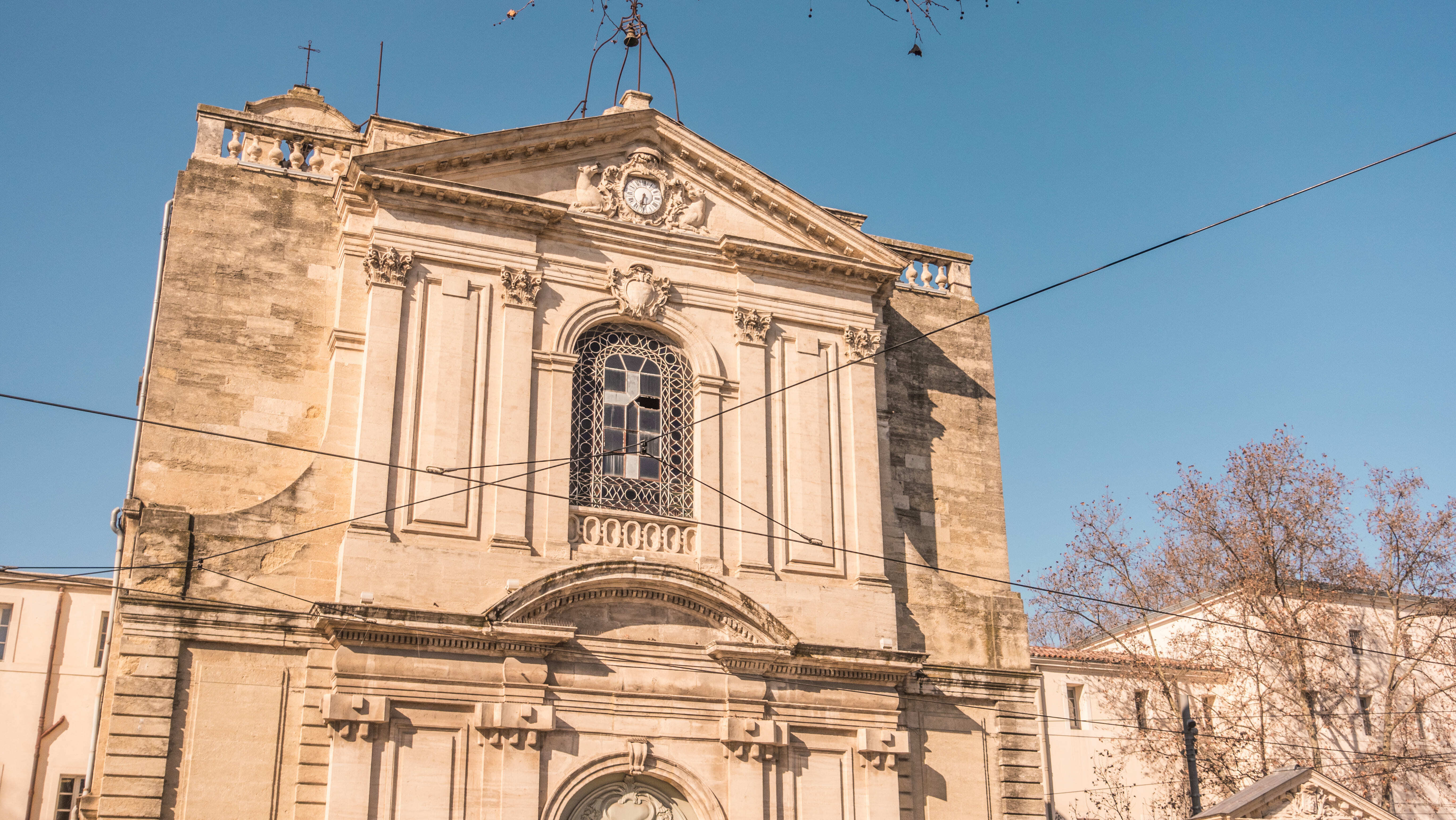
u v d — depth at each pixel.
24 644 38.88
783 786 24.75
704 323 27.38
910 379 29.78
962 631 27.91
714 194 28.34
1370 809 24.30
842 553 26.86
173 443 23.61
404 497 23.83
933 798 26.39
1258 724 39.03
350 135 27.00
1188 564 41.09
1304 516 39.25
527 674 23.34
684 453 26.64
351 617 22.19
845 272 28.69
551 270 26.33
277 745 22.25
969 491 29.42
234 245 25.12
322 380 24.98
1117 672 40.84
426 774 22.44
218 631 22.36
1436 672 41.66
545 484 24.89
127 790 21.19
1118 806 39.22
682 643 24.72
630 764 23.78
